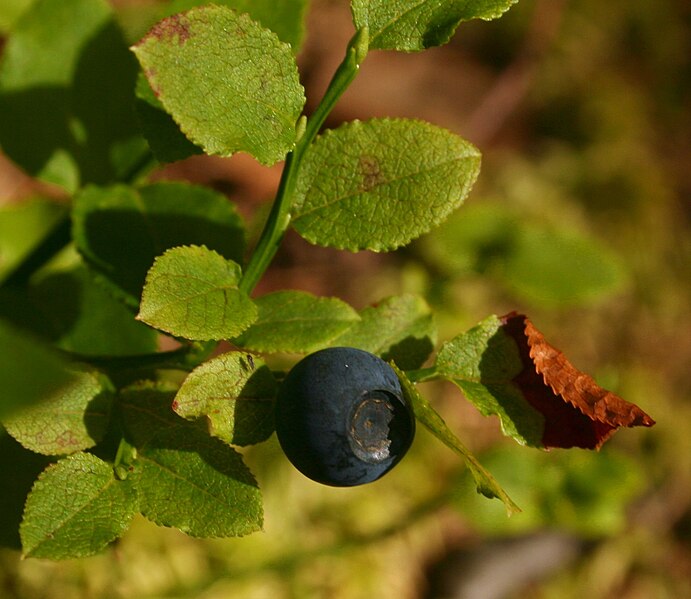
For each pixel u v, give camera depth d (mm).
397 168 111
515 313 112
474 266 251
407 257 264
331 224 111
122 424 110
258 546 204
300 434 104
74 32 137
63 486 105
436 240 251
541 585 253
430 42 108
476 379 111
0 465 123
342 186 111
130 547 190
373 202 111
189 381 105
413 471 235
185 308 105
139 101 114
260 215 216
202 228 126
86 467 106
